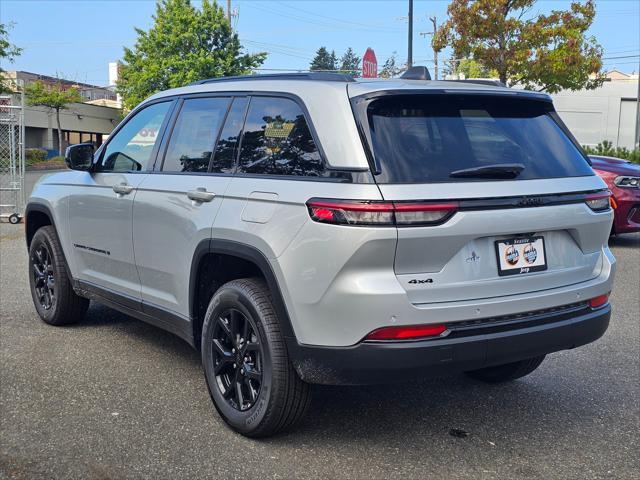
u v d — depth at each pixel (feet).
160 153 15.17
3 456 11.52
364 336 10.41
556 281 11.85
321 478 10.87
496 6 71.05
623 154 65.10
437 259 10.61
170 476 10.87
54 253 18.58
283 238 11.14
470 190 10.77
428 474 11.05
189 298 13.61
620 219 32.37
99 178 16.75
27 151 156.97
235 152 13.07
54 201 18.42
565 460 11.61
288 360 11.43
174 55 167.32
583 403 14.19
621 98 147.02
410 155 10.80
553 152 12.30
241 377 12.39
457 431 12.74
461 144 11.32
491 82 13.01
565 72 72.84
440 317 10.54
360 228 10.23
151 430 12.60
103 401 13.96
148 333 18.80
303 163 11.45
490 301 10.98
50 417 13.12
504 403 14.16
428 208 10.37
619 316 21.08
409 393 14.69
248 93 13.35
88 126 220.43
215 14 166.30
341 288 10.41
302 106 11.89
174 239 13.88
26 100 187.83
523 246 11.44
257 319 11.66
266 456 11.60
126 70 179.93
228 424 12.56
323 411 13.61
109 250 16.31
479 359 10.87
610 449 12.06
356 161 10.65
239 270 13.16
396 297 10.27
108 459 11.44
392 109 11.19
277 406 11.54
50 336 18.42
